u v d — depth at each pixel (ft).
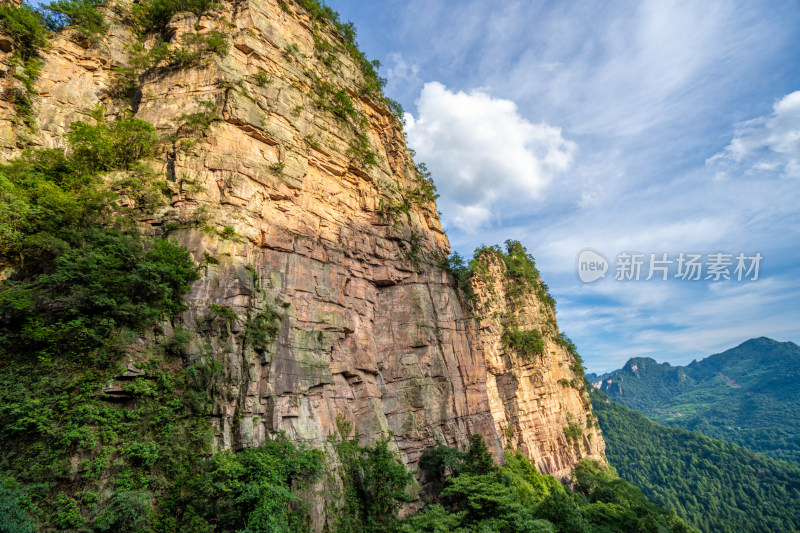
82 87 122.83
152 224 96.58
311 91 144.56
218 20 129.59
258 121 117.08
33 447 61.05
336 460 99.04
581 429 289.33
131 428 69.97
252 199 108.68
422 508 115.44
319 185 132.05
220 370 84.58
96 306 74.23
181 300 87.04
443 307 164.86
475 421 159.53
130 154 106.01
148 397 74.74
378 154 168.76
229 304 93.35
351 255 135.74
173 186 100.78
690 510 380.17
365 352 127.65
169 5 134.72
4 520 52.01
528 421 246.27
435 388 144.46
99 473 63.62
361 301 135.23
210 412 80.28
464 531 94.48
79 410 65.36
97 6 137.39
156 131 111.34
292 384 98.32
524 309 290.56
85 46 128.67
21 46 115.24
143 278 79.97
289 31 147.02
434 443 135.64
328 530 85.10
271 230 111.04
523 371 260.83
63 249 77.71
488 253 303.07
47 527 56.70
